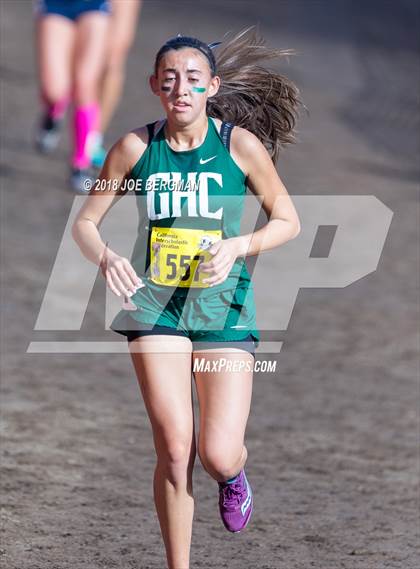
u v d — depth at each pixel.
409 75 45.16
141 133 8.67
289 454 13.35
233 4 60.00
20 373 15.76
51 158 30.58
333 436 14.08
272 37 50.53
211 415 8.48
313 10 58.72
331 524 11.18
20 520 10.80
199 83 8.44
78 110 26.08
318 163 31.56
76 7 25.47
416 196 28.58
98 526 10.84
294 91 9.82
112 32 25.73
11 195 26.34
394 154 33.78
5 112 36.38
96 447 13.13
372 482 12.50
